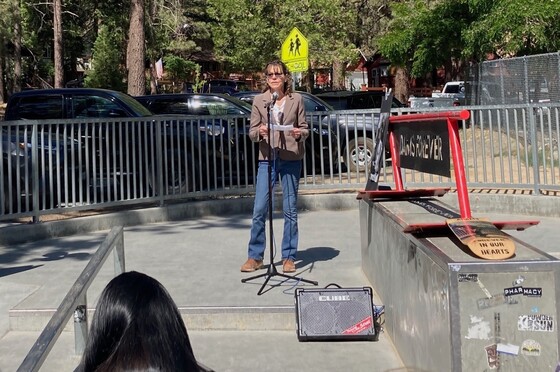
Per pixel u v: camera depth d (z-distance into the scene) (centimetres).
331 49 2948
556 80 1418
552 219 943
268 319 535
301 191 1119
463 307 316
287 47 1381
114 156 941
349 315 511
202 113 1272
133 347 193
